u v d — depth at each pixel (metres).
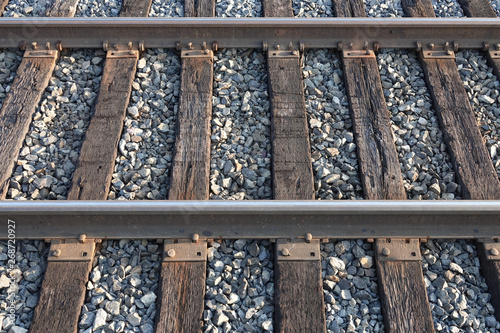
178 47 4.38
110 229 3.16
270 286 3.05
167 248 3.11
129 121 3.91
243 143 3.81
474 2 5.00
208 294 3.00
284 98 4.04
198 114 3.92
